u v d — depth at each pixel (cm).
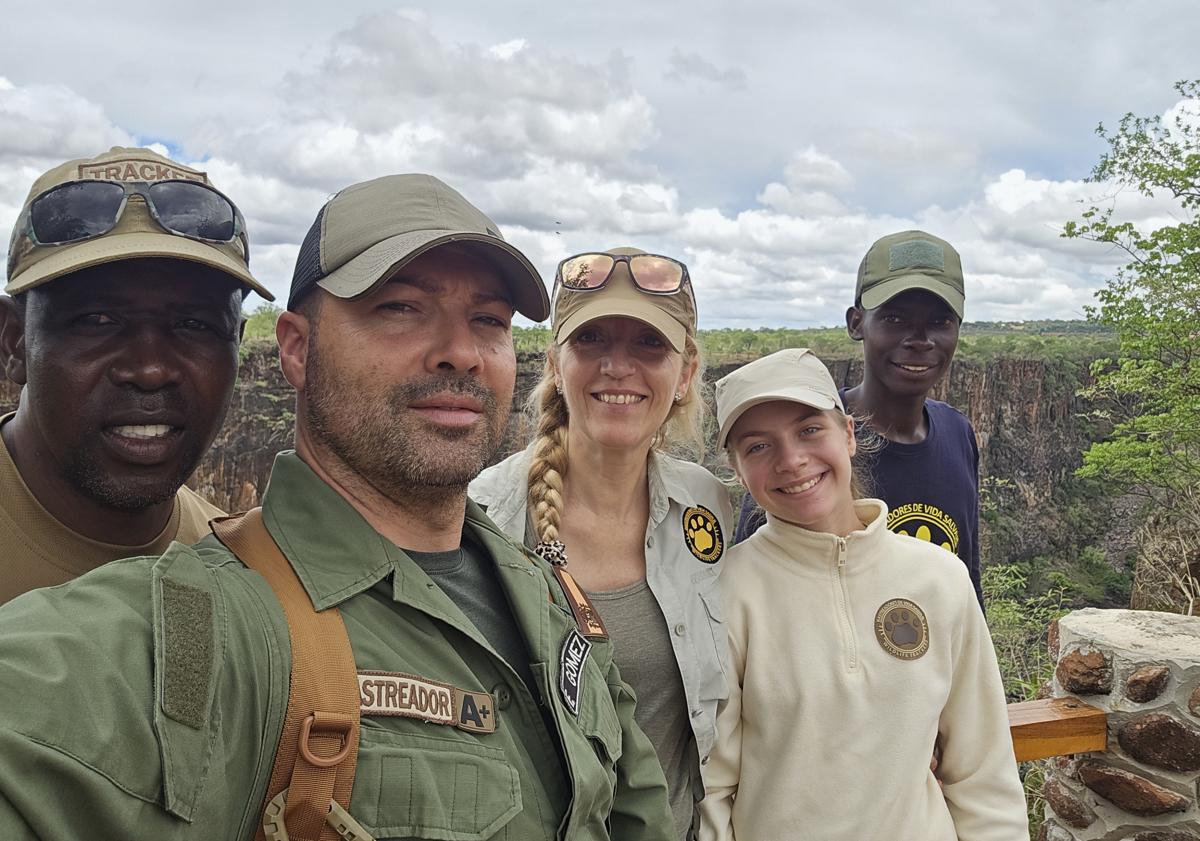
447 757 52
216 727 44
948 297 126
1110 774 127
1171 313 649
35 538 66
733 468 106
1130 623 136
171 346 65
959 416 140
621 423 89
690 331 93
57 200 62
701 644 89
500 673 60
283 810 46
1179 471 668
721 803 92
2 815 35
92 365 62
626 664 87
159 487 66
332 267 59
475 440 60
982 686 95
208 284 66
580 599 77
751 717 93
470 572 67
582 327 89
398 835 48
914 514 128
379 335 58
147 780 40
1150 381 704
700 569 94
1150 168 630
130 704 41
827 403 94
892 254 131
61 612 44
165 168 67
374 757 49
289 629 50
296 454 62
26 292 63
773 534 97
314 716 48
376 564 56
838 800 87
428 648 56
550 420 97
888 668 90
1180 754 120
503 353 63
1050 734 125
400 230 59
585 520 93
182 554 49
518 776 56
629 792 72
